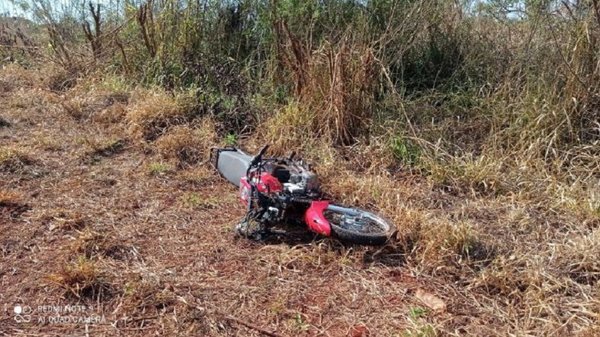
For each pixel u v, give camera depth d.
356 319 2.56
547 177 3.95
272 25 5.71
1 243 3.04
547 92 4.45
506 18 5.65
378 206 3.61
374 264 2.99
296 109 4.77
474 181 3.97
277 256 3.03
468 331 2.47
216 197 3.83
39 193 3.72
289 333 2.45
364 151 4.38
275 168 3.43
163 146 4.53
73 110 5.45
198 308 2.57
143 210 3.57
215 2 6.34
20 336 2.35
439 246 3.00
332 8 5.76
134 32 6.64
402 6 5.66
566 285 2.74
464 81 5.34
